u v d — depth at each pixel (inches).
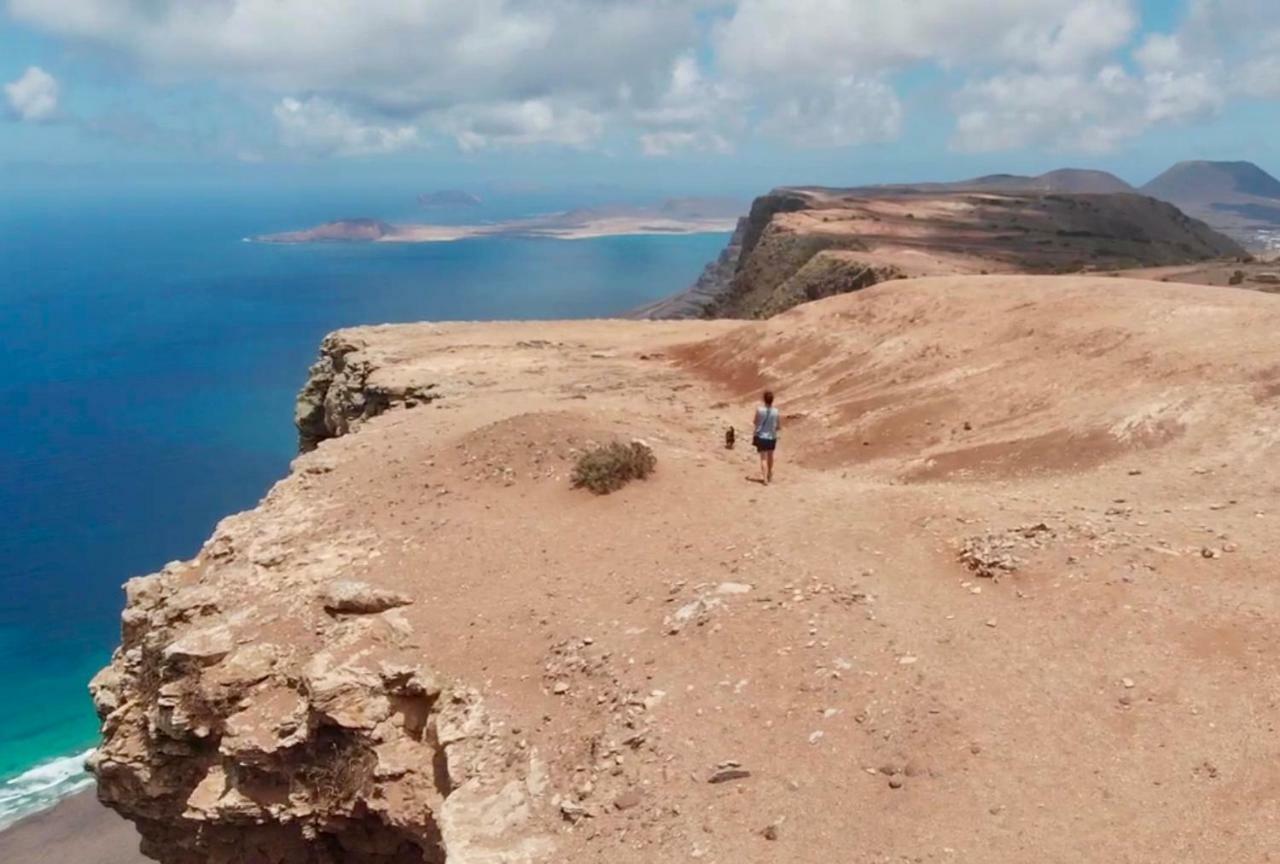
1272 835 318.7
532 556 668.7
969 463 816.3
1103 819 342.3
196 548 2598.4
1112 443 760.3
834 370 1210.0
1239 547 514.0
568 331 1860.2
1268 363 791.1
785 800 382.9
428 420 1088.2
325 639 616.7
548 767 450.3
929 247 4210.1
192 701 628.4
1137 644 442.9
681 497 747.4
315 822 559.2
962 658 452.8
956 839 344.5
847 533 620.4
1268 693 393.1
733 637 499.8
